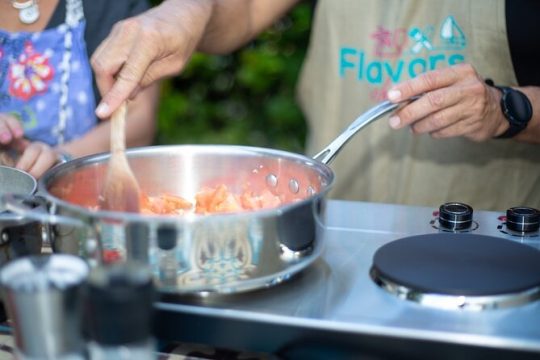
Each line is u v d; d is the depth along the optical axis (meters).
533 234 1.18
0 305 1.00
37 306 0.75
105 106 1.15
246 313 0.95
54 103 1.91
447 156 1.78
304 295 1.00
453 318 0.93
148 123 1.97
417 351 0.90
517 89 1.47
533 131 1.47
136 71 1.21
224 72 3.40
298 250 0.98
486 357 0.88
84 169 1.14
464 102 1.31
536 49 1.64
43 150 1.46
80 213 0.91
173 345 1.03
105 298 0.73
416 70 1.76
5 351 0.96
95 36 1.91
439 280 0.98
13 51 1.88
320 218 1.01
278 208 0.94
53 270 0.79
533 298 0.96
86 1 1.89
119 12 1.91
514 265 1.02
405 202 1.84
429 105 1.28
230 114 3.47
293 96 3.36
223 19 1.71
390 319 0.93
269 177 1.21
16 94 1.89
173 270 0.92
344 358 0.93
